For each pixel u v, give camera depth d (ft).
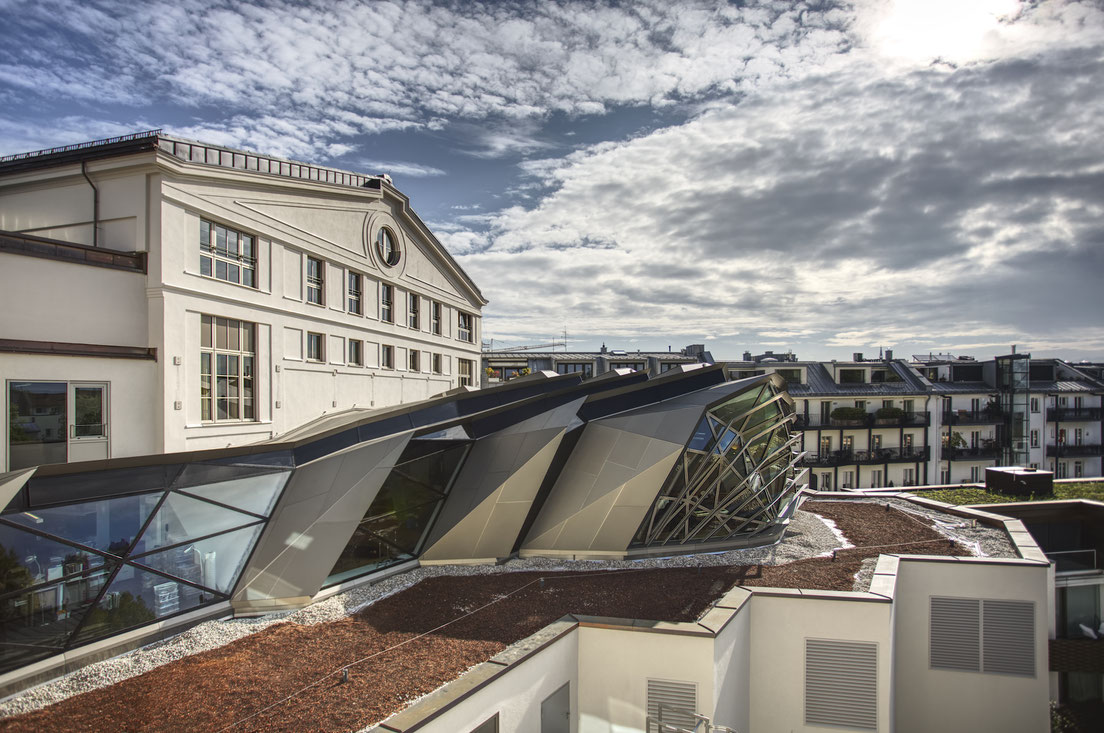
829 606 42.34
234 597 39.58
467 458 54.03
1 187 54.75
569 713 37.37
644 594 44.75
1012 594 49.83
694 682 35.60
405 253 100.37
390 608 41.42
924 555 54.39
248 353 62.08
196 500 37.17
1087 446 152.15
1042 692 49.06
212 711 26.86
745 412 57.98
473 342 137.28
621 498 53.83
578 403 54.29
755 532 61.16
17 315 42.68
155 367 50.19
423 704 26.30
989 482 88.33
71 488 31.63
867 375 148.36
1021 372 145.38
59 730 25.26
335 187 77.41
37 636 29.84
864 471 139.64
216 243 57.62
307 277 72.79
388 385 94.63
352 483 43.52
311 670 31.19
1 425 39.93
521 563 54.39
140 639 34.19
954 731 50.52
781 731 43.04
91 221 52.75
